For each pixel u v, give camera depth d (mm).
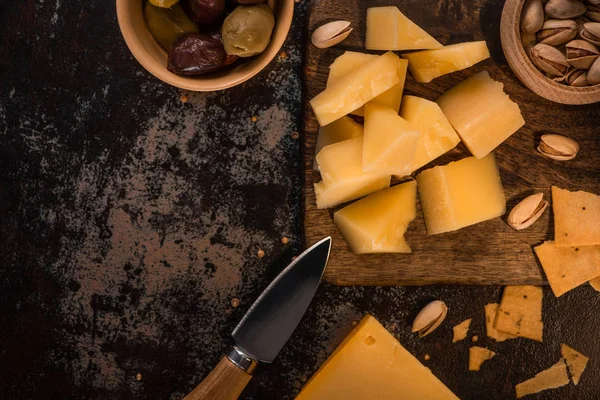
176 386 413
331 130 390
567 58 373
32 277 410
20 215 409
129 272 410
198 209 409
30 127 406
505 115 388
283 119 408
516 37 374
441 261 397
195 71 360
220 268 411
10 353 412
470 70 394
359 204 390
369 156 374
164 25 362
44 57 404
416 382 400
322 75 388
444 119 382
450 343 422
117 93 406
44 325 411
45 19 403
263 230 411
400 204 389
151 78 405
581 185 400
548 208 401
